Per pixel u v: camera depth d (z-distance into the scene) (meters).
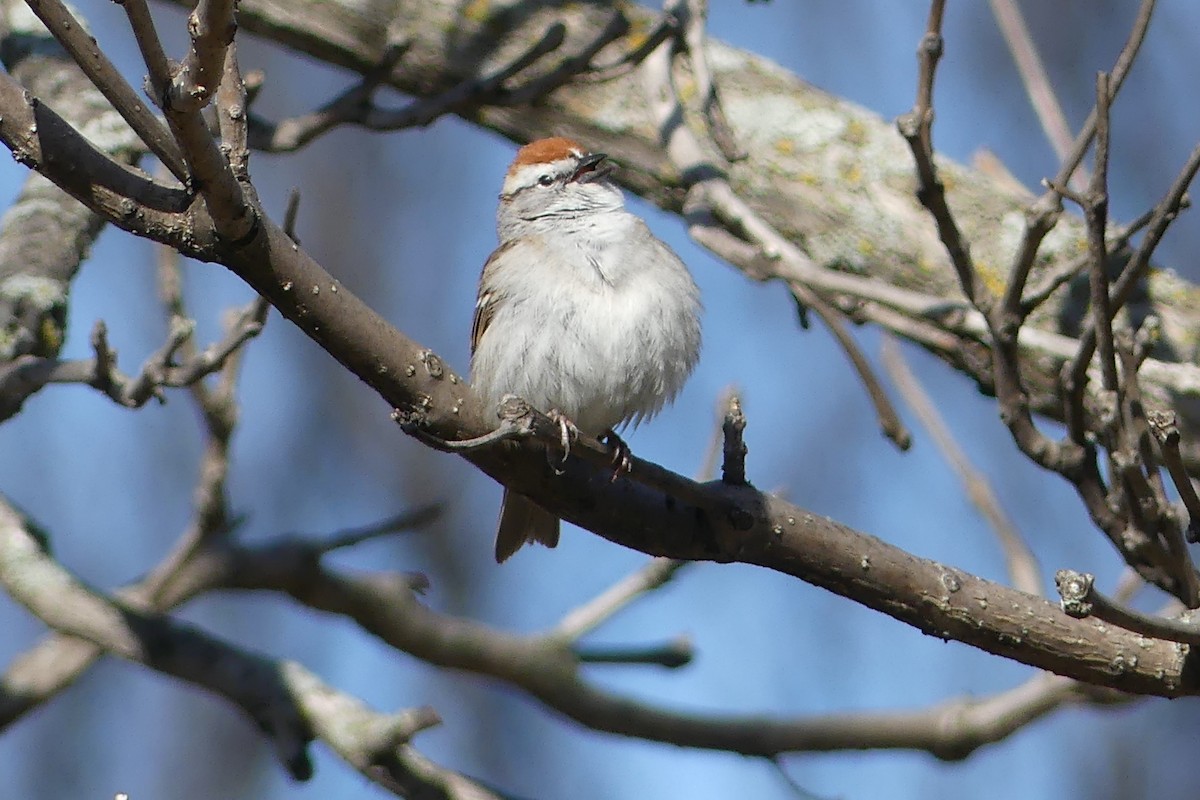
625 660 11.48
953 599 7.23
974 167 11.45
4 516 10.26
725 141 9.68
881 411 9.00
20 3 10.16
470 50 11.20
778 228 10.83
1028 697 10.70
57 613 9.78
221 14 4.98
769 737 11.14
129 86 5.58
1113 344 7.11
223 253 5.98
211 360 8.10
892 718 10.96
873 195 10.78
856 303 9.07
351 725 9.41
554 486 7.12
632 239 9.90
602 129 11.21
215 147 5.55
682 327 9.80
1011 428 7.57
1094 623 7.26
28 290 8.56
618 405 9.78
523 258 9.84
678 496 7.04
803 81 11.55
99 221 9.16
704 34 9.89
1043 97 9.88
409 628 11.05
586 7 11.45
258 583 10.62
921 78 7.38
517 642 11.26
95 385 8.06
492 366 9.77
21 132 5.74
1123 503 7.30
